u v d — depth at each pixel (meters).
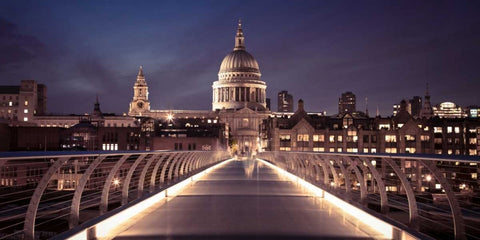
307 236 11.46
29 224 9.09
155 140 133.75
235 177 29.86
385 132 123.31
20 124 162.00
